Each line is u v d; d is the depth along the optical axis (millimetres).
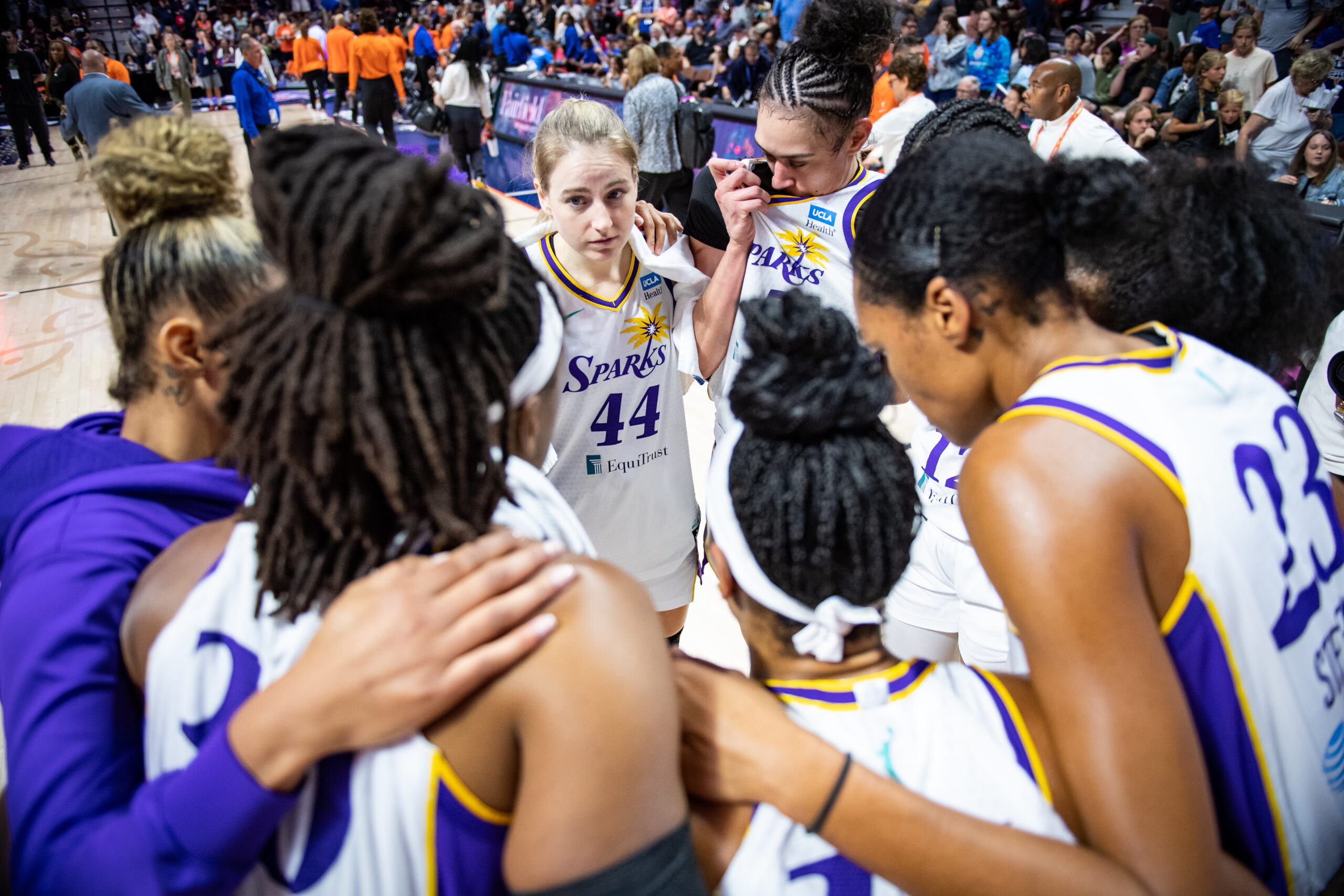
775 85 1699
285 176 580
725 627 2355
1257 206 962
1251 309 981
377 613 580
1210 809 670
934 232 789
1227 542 715
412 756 598
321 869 612
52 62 9000
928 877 659
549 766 570
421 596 587
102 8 18719
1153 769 658
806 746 684
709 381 1904
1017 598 707
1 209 7887
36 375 4316
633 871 571
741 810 723
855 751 716
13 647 715
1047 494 700
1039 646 700
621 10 15383
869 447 716
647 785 583
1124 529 691
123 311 877
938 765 713
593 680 581
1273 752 756
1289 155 5246
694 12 13031
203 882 583
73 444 882
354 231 546
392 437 596
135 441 933
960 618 1580
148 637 689
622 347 1710
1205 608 719
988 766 715
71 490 812
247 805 569
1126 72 7496
